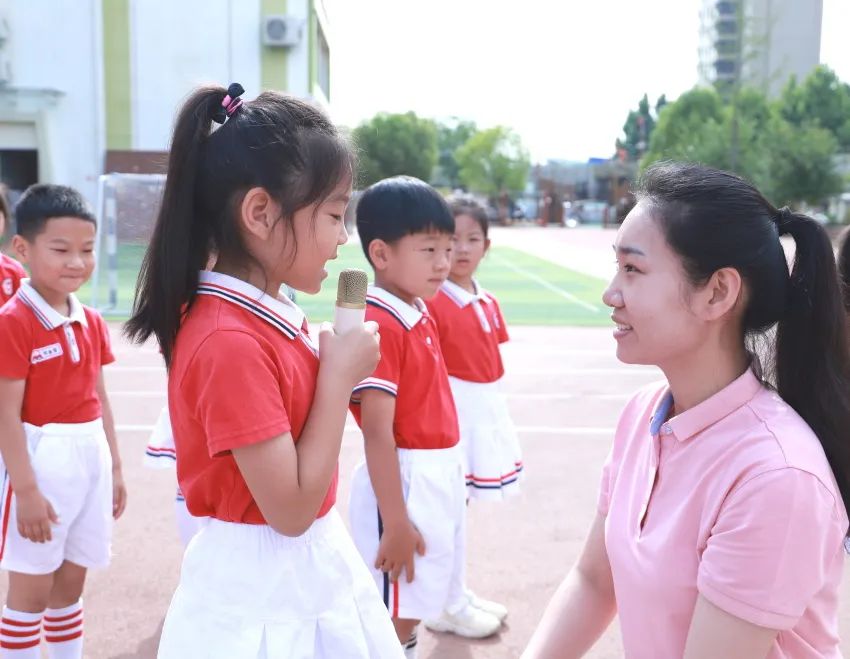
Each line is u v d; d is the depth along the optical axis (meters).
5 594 3.62
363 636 1.70
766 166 32.53
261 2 21.92
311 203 1.57
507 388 7.89
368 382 2.59
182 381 1.56
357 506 2.79
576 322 12.16
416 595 2.71
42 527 2.70
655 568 1.46
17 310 2.73
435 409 2.76
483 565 4.00
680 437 1.48
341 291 1.68
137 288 1.66
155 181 11.98
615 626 3.44
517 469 3.67
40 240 2.77
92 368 2.93
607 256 25.22
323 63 28.94
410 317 2.73
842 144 45.12
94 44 21.81
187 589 1.64
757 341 1.58
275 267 1.62
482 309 3.63
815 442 1.42
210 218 1.60
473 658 3.19
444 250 2.80
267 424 1.50
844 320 1.52
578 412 7.01
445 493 2.76
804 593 1.33
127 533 4.33
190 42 22.03
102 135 22.08
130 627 3.38
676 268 1.45
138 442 5.99
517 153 62.09
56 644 2.91
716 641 1.34
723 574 1.33
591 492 5.03
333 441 1.60
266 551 1.61
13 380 2.68
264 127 1.55
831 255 1.51
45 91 21.53
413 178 2.88
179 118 1.60
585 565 1.77
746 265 1.44
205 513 1.66
